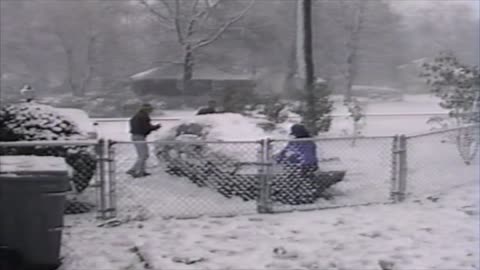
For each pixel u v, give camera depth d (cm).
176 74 4559
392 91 4597
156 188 887
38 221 540
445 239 686
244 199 847
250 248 650
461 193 932
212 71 4688
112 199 758
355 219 775
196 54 4638
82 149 793
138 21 4759
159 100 4131
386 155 1026
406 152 902
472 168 1072
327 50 4678
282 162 840
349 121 2298
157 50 4688
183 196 857
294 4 4600
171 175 930
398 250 648
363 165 980
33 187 536
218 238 686
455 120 1623
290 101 2428
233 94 1873
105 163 761
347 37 4694
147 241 667
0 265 534
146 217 769
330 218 779
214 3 4594
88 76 4653
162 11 4606
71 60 4647
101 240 668
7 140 800
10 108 833
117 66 4709
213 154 871
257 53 4750
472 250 644
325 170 891
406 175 913
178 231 710
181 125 1068
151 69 4641
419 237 695
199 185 891
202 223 747
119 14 4738
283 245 661
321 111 1738
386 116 2750
